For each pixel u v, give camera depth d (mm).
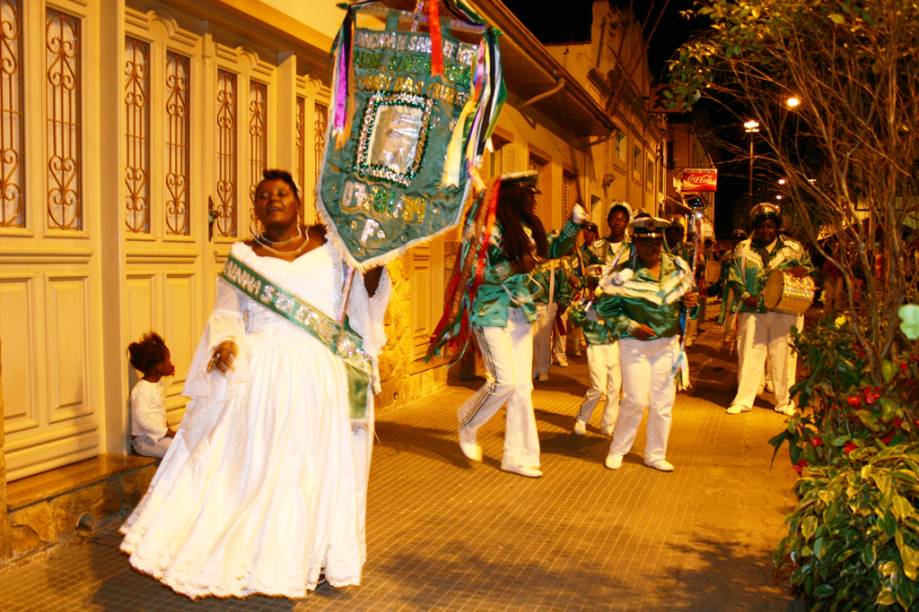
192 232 6102
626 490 6207
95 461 5188
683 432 8211
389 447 7309
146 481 5246
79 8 5066
